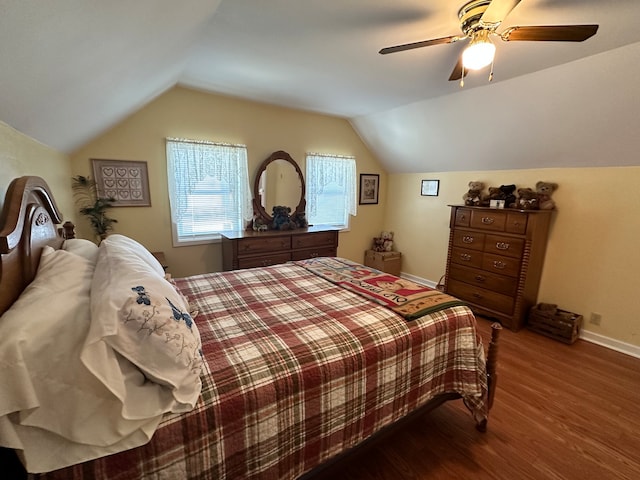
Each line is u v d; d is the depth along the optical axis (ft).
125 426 2.79
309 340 4.45
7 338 2.45
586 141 8.77
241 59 7.71
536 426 6.09
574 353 8.87
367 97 10.74
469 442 5.70
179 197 10.91
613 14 5.41
